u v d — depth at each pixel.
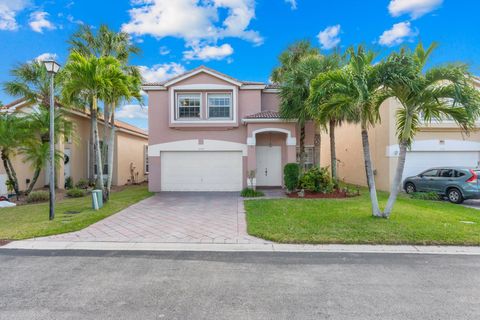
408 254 5.35
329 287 3.97
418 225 6.92
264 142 15.58
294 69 13.44
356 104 6.98
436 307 3.41
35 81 14.04
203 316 3.21
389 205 7.70
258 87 14.96
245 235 6.54
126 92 10.17
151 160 14.98
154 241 6.16
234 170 14.96
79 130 17.61
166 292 3.81
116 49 14.01
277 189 14.76
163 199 12.04
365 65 7.11
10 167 12.62
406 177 14.21
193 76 14.70
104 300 3.59
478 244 5.77
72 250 5.62
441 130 14.31
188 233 6.74
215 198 12.21
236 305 3.46
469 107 6.31
